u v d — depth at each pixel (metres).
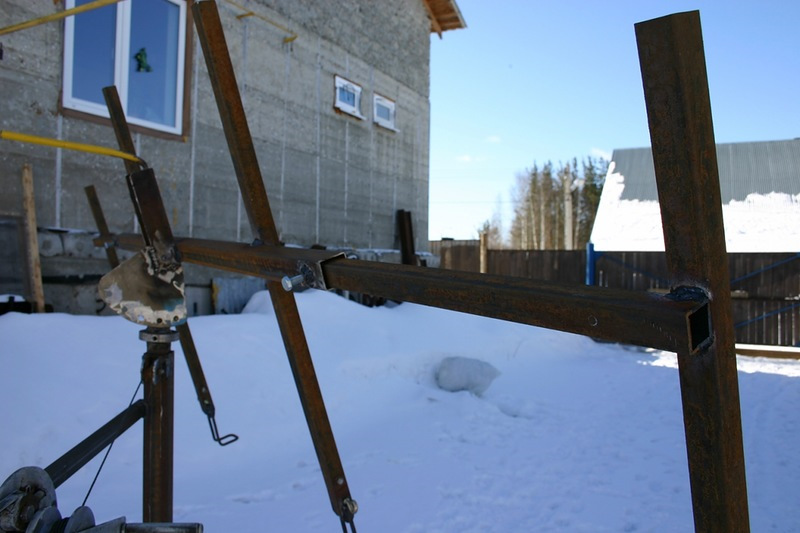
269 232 1.55
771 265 9.32
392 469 3.71
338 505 1.64
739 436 0.73
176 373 4.25
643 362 7.85
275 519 2.90
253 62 7.17
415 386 5.66
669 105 0.69
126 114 5.54
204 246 1.67
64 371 3.67
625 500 3.32
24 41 4.70
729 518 0.70
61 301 4.89
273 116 7.50
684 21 0.67
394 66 10.36
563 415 5.16
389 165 10.19
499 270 11.35
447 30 12.42
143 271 1.72
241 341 4.94
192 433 3.74
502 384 6.16
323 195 8.48
